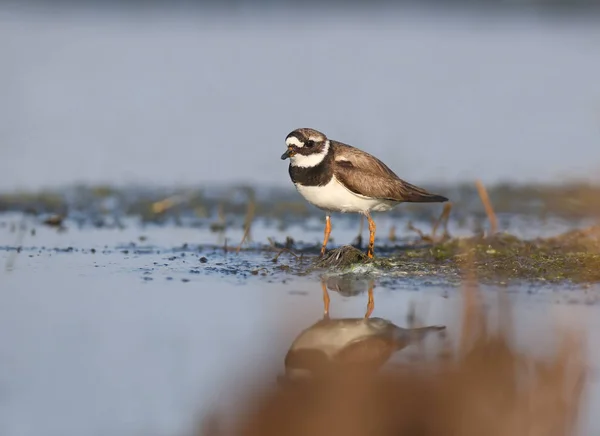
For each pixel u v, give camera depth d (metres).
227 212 16.14
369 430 7.19
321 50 31.12
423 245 13.20
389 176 11.79
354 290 10.66
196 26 35.12
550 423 7.13
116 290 10.76
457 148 20.61
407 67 28.75
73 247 13.18
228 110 23.53
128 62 28.80
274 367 8.19
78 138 21.17
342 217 15.87
